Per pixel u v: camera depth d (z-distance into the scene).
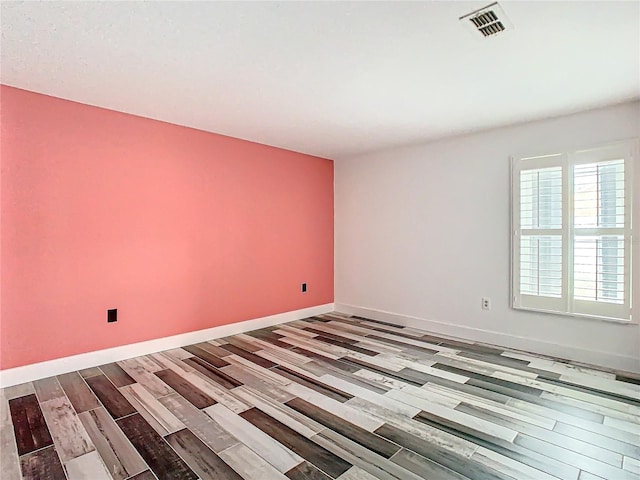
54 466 1.81
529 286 3.48
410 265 4.42
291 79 2.56
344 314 5.11
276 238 4.56
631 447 1.97
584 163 3.17
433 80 2.57
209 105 3.07
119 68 2.38
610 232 3.05
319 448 1.96
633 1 1.68
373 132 3.84
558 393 2.61
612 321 3.05
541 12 1.77
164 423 2.21
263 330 4.29
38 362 2.84
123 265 3.28
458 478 1.73
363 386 2.74
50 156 2.88
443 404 2.45
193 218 3.76
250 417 2.28
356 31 1.95
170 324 3.60
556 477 1.73
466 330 3.94
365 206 4.88
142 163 3.39
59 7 1.72
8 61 2.29
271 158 4.48
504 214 3.65
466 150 3.91
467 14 1.80
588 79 2.54
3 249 2.69
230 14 1.79
